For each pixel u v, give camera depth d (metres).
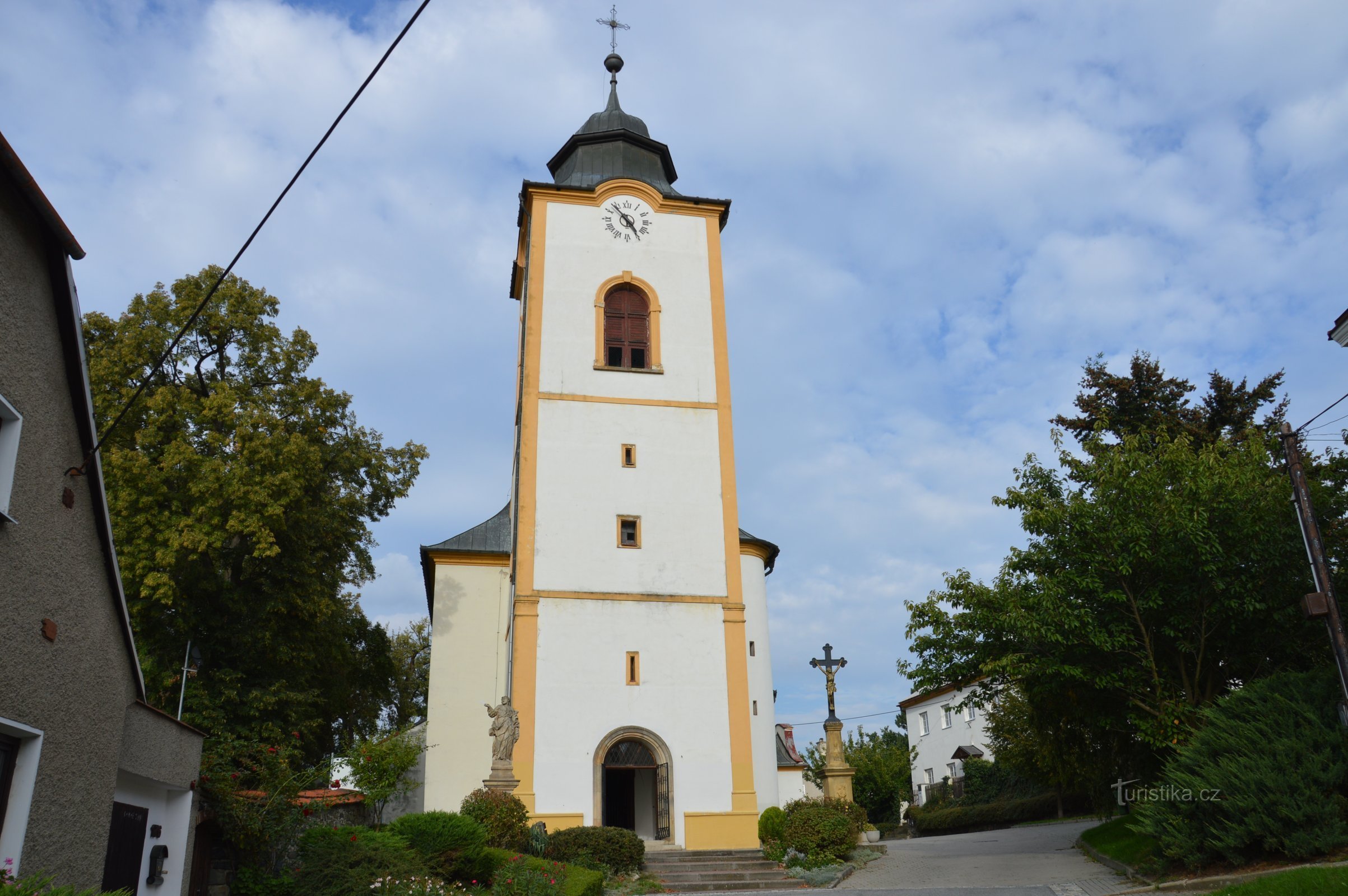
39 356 8.42
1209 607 19.92
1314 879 12.39
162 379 27.20
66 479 8.77
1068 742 23.78
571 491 27.05
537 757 24.41
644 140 33.00
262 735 25.08
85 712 8.95
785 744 42.38
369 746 25.39
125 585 24.14
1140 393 32.47
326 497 28.03
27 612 8.05
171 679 24.25
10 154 7.60
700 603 26.52
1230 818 15.87
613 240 30.23
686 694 25.61
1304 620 19.67
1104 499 20.73
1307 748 15.74
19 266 8.15
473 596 32.78
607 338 29.50
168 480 25.09
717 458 28.16
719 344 29.52
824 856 23.19
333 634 28.56
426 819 16.55
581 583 26.17
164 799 12.07
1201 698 20.70
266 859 14.30
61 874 8.41
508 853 18.89
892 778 55.31
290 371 29.20
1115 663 20.88
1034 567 21.94
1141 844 19.89
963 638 22.14
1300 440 19.23
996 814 44.66
